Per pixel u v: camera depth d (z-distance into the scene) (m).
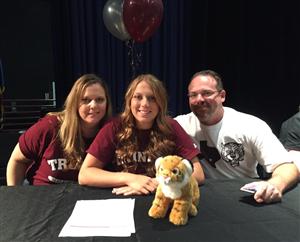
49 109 3.35
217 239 0.88
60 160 1.54
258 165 1.78
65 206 1.11
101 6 3.59
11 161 1.65
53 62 3.44
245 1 3.80
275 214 1.04
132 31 2.99
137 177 1.27
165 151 1.43
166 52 3.88
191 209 1.00
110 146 1.44
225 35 3.88
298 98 3.87
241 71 3.94
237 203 1.12
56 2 3.47
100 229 0.94
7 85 3.19
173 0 3.79
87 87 1.54
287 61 3.85
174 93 3.97
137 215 1.03
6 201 1.16
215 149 1.70
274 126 3.97
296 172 1.35
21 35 3.19
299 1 3.69
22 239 0.90
